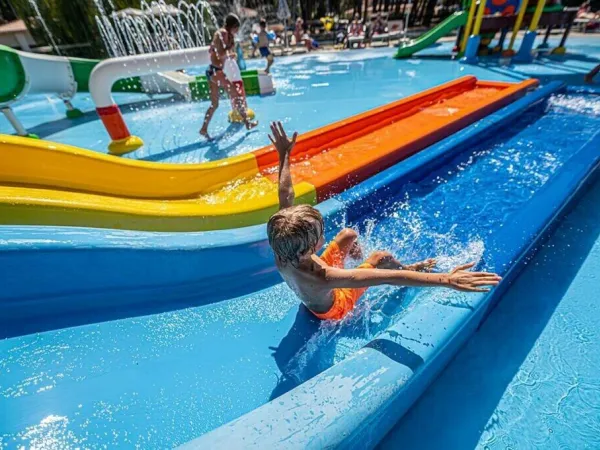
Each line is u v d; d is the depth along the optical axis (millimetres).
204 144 5316
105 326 2244
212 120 6391
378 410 1443
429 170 4008
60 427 1702
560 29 13609
